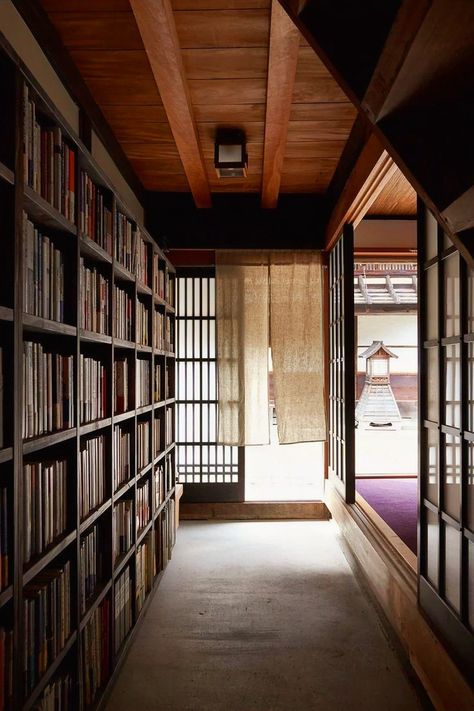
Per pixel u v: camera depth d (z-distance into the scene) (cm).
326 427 449
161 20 189
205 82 255
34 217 153
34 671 141
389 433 1128
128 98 275
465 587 172
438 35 88
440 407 198
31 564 137
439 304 199
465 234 115
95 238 201
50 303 159
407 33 90
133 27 214
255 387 450
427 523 214
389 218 461
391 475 574
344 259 379
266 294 447
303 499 474
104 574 210
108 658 210
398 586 239
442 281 199
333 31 115
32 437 142
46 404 154
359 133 302
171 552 369
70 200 171
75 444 172
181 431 470
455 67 98
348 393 383
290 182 406
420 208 221
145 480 296
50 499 155
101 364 212
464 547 173
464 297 177
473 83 104
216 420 450
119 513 237
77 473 172
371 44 114
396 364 1284
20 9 182
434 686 188
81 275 183
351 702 206
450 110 114
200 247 435
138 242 270
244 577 331
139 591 264
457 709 164
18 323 126
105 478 213
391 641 252
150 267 308
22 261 129
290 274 444
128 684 218
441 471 197
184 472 468
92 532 199
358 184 304
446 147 115
